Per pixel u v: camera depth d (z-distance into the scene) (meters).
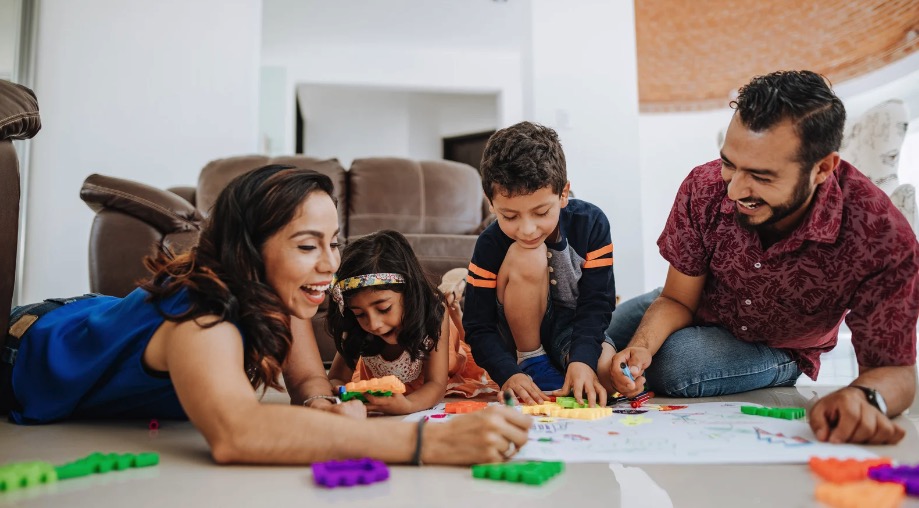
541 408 1.28
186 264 1.04
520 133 1.38
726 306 1.61
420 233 3.29
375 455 0.87
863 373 1.20
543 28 4.38
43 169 3.85
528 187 1.32
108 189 2.50
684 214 1.50
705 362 1.63
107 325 1.13
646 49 5.36
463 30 6.00
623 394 1.44
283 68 6.32
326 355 2.58
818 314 1.45
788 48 4.92
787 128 1.02
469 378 1.99
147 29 4.02
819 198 1.17
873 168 2.48
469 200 3.42
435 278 2.15
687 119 5.60
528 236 1.39
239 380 0.90
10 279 1.33
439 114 8.08
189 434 1.18
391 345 1.64
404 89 6.61
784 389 1.82
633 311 1.96
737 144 1.07
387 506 0.71
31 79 3.82
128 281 2.49
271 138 6.26
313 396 1.28
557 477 0.82
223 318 0.93
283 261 1.02
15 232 1.36
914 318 1.17
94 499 0.74
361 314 1.48
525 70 4.53
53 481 0.81
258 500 0.73
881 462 0.82
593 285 1.64
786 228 1.29
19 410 1.29
